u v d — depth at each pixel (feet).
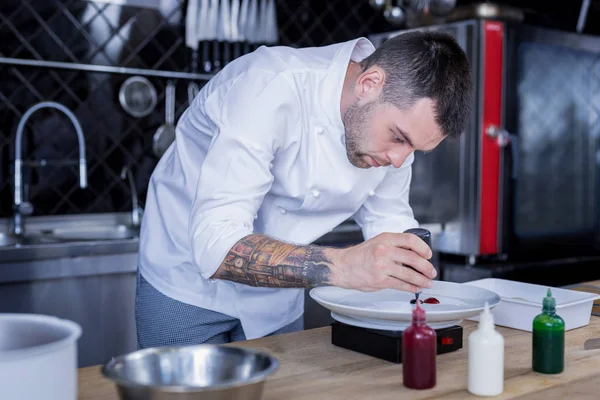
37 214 9.29
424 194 10.38
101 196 9.71
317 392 3.45
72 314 7.61
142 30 9.85
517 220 10.05
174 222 5.44
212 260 4.26
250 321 5.52
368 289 4.03
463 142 9.78
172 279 5.42
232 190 4.37
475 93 9.65
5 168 9.07
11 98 9.04
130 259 7.90
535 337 3.79
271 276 4.16
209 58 10.25
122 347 7.96
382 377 3.69
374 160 4.67
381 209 5.84
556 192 10.49
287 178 5.03
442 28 10.04
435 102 4.26
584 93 10.72
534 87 10.11
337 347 4.27
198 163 5.33
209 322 5.42
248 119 4.48
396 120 4.35
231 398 2.81
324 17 11.35
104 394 3.40
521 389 3.52
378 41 10.92
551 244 10.48
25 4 9.07
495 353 3.40
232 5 9.91
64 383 2.78
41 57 9.20
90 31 9.50
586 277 10.80
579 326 4.83
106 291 7.81
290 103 4.68
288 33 10.98
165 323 5.41
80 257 7.59
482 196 9.74
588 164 10.85
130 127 9.85
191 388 2.76
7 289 7.23
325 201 5.25
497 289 5.43
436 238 10.20
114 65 9.68
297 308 5.93
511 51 9.80
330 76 4.83
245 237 4.26
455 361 4.00
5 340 3.13
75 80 9.43
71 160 9.48
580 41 10.62
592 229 10.97
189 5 9.80
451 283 5.05
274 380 3.63
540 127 10.24
